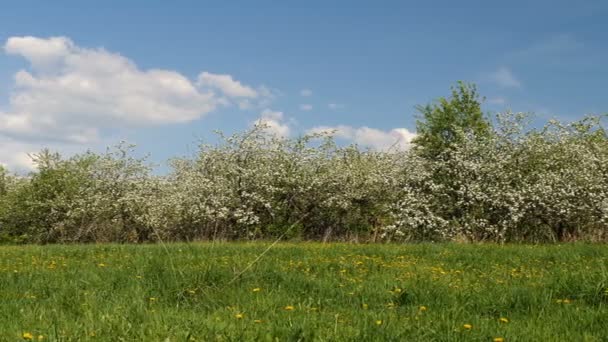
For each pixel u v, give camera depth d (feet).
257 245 59.72
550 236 82.99
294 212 93.25
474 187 84.07
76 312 23.24
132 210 94.68
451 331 19.58
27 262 43.93
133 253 49.57
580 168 83.41
